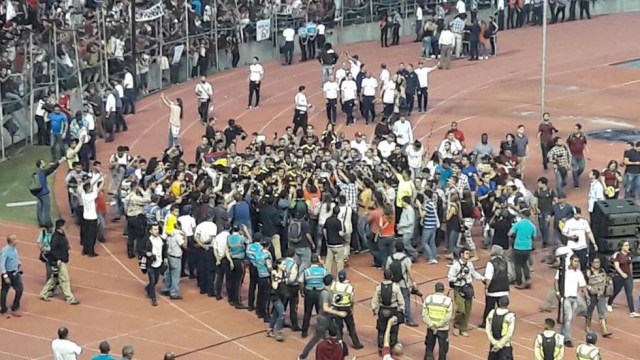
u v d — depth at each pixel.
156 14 52.56
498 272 25.58
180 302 28.30
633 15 70.62
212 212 28.64
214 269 28.50
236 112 49.22
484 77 54.25
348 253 30.14
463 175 32.31
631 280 27.22
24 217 35.09
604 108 48.47
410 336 25.94
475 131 44.88
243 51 58.84
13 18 45.69
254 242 27.14
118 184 34.47
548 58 58.19
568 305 25.61
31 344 25.66
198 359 24.77
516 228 28.91
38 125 43.19
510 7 66.00
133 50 49.91
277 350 25.23
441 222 31.42
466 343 25.64
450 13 63.19
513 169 32.94
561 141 38.44
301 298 28.56
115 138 45.28
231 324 26.86
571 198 36.50
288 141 37.00
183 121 48.03
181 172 31.22
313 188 30.31
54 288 28.45
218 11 57.94
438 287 23.78
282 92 52.59
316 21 61.16
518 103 49.31
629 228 26.91
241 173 31.59
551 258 30.98
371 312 27.52
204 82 46.84
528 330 26.70
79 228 33.78
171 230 28.16
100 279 29.91
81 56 47.50
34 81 44.25
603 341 26.22
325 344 21.98
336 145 35.38
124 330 26.50
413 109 48.47
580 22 68.50
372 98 45.72
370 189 30.94
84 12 50.25
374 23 64.12
